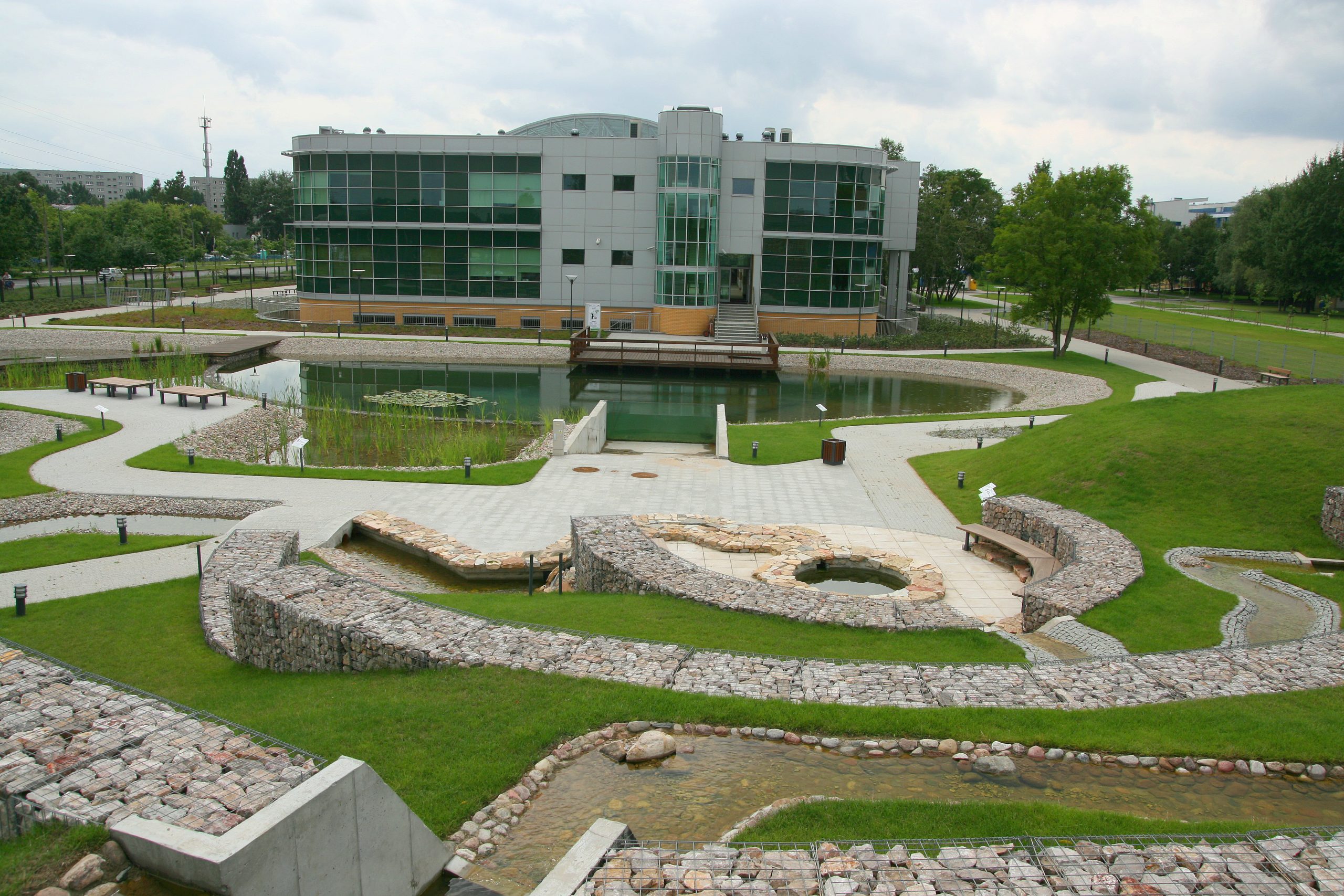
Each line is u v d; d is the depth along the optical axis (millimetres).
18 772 6969
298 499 21234
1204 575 15539
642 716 9297
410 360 48781
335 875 6176
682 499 22031
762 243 57094
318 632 11297
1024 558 17078
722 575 14602
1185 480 19422
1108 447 21203
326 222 57688
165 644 12859
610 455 27109
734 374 47875
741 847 6871
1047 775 8516
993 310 83188
